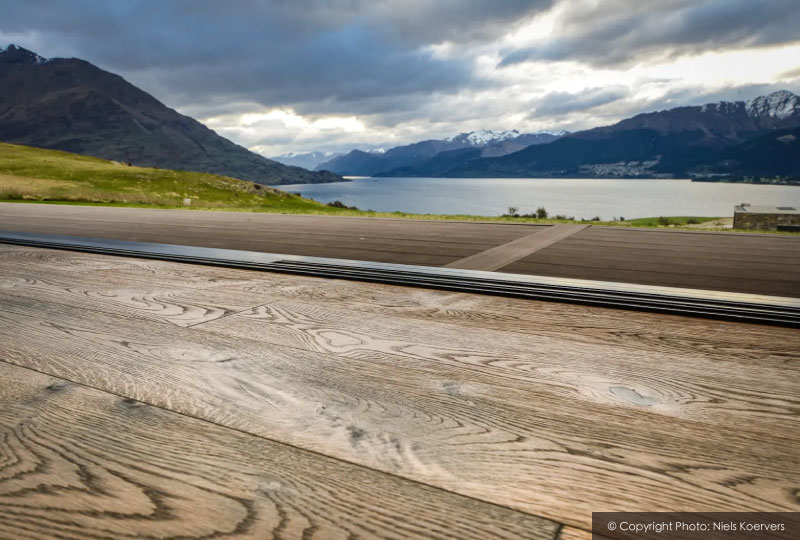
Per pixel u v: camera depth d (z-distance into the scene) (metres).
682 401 1.24
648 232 5.29
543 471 0.94
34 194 23.47
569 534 0.78
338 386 1.32
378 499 0.86
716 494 0.87
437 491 0.88
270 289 2.55
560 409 1.20
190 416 1.15
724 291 2.50
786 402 1.24
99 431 1.08
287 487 0.89
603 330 1.85
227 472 0.94
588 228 5.71
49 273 2.98
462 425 1.12
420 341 1.71
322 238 4.86
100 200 23.94
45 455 0.99
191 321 1.94
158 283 2.70
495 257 3.68
